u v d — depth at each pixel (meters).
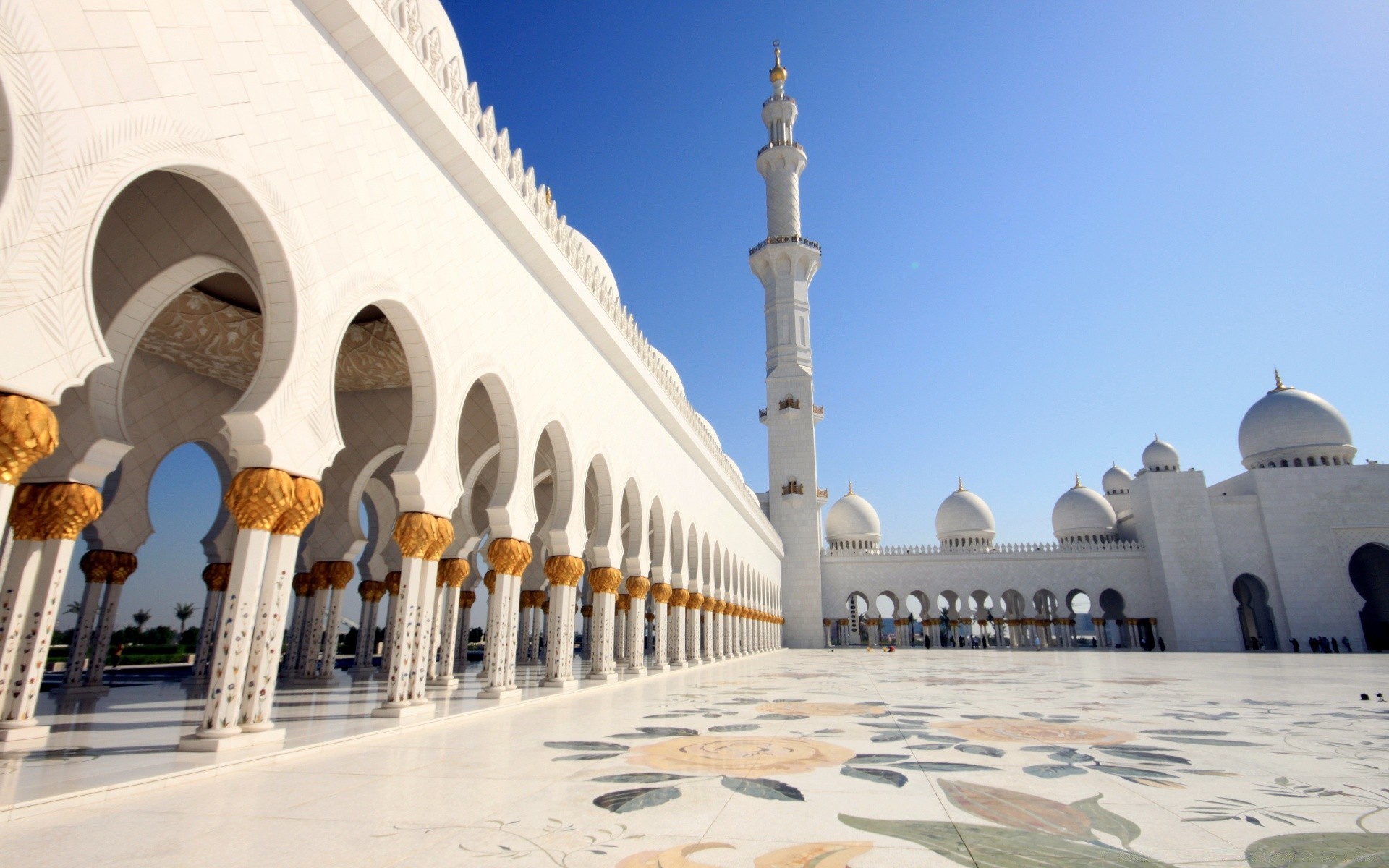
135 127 5.28
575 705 10.66
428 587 9.01
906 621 44.34
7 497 4.69
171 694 11.54
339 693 11.60
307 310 6.88
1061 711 9.98
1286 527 39.00
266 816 4.23
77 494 7.48
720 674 18.59
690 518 22.73
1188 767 5.79
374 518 18.06
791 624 42.66
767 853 3.53
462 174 9.59
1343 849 3.59
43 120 4.72
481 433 16.62
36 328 4.75
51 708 9.30
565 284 12.71
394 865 3.37
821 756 6.25
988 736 7.53
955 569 44.41
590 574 15.37
